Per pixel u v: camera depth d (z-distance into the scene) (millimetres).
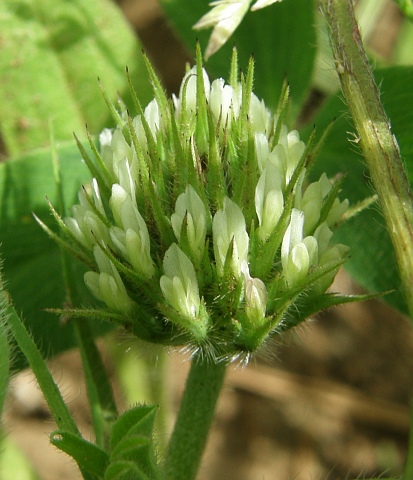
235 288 66
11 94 115
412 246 73
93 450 64
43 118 115
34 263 94
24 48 115
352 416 153
